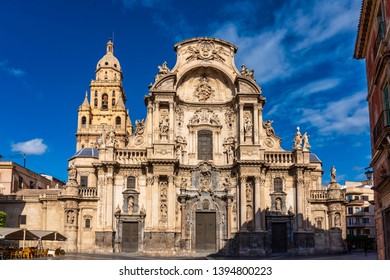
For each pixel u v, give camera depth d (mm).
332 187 60844
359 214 109500
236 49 65250
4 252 45438
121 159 60625
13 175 80438
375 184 35375
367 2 31203
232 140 62656
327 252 59531
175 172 60406
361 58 38531
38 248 53688
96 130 116688
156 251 56812
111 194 58688
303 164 59594
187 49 64125
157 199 58219
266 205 59844
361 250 88625
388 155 29156
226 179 61281
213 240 59594
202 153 62812
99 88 125438
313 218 60688
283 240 59125
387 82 28031
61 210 61406
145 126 62344
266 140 62719
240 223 57969
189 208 60062
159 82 61094
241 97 61469
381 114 28375
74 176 60625
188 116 64125
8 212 64188
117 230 58250
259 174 58844
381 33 28766
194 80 65188
